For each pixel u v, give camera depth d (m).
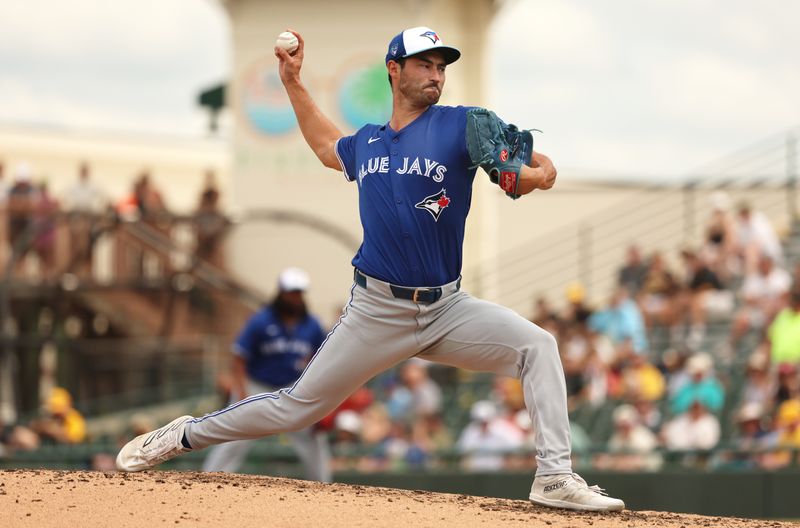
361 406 56.84
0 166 77.62
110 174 109.94
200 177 113.81
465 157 21.83
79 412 70.38
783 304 55.28
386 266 22.14
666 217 82.44
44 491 22.53
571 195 84.38
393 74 22.23
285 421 23.50
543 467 22.55
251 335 41.88
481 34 83.00
